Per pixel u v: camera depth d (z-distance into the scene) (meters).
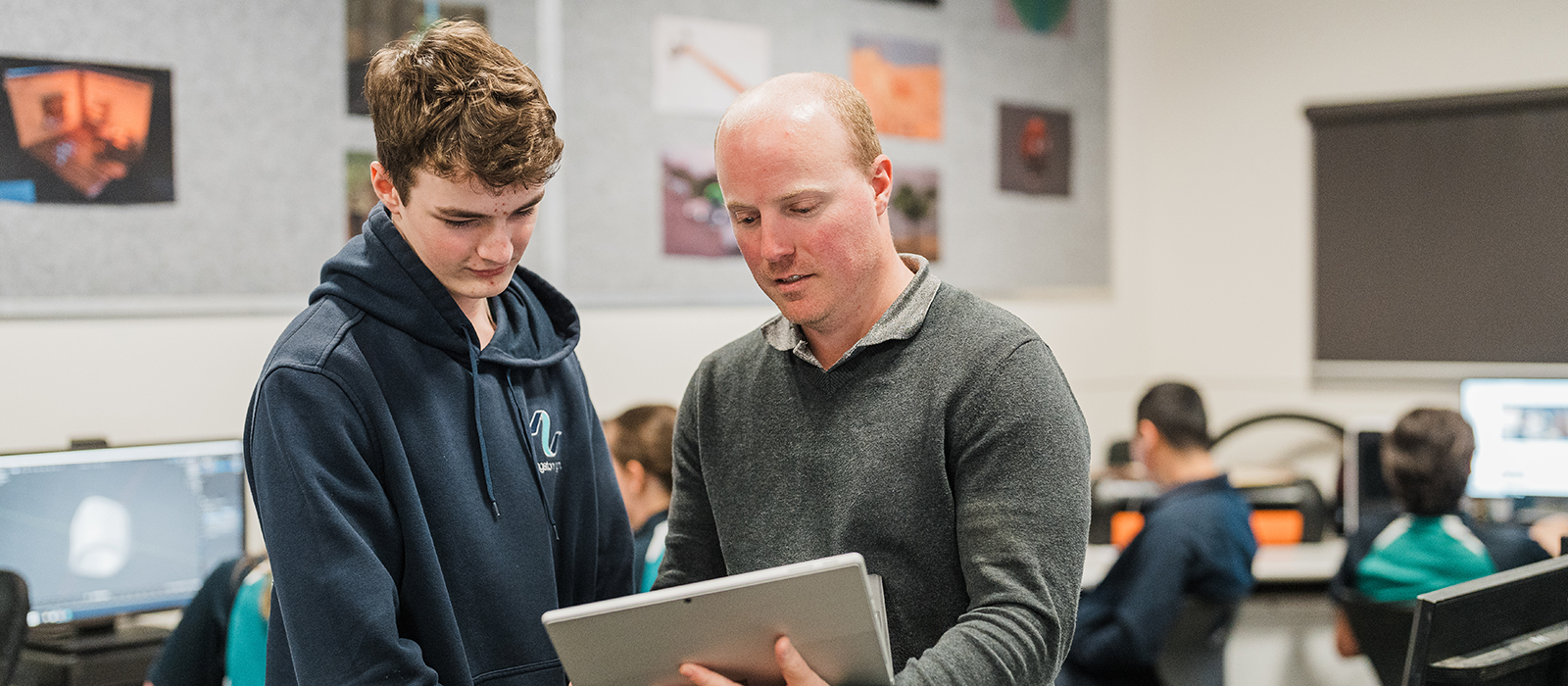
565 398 1.25
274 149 2.51
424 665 1.03
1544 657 1.16
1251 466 4.14
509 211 1.03
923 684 0.90
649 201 3.08
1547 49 3.70
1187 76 4.30
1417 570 2.27
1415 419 2.31
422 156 0.99
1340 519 3.36
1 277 2.20
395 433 1.06
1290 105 4.11
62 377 2.25
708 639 0.93
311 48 2.55
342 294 1.09
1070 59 4.08
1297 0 4.09
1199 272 4.30
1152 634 2.34
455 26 1.04
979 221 3.81
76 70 2.27
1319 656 3.64
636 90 3.05
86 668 1.93
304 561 1.00
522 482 1.15
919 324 1.07
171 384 2.38
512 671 1.12
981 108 3.81
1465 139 3.79
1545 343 3.68
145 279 2.36
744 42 3.26
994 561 0.97
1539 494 3.27
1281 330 4.14
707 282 3.21
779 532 1.11
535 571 1.15
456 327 1.12
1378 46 3.96
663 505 2.05
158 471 2.10
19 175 2.21
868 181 1.05
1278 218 4.13
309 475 1.00
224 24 2.44
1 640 1.63
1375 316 3.96
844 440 1.07
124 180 2.33
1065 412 1.01
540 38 2.86
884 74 3.56
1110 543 3.25
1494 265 3.75
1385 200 3.93
